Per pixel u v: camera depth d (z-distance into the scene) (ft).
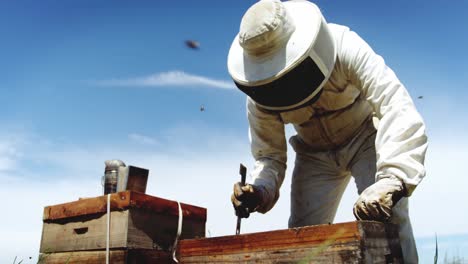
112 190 10.09
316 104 11.02
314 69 8.81
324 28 9.18
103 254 8.95
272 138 11.73
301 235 6.83
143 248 9.01
